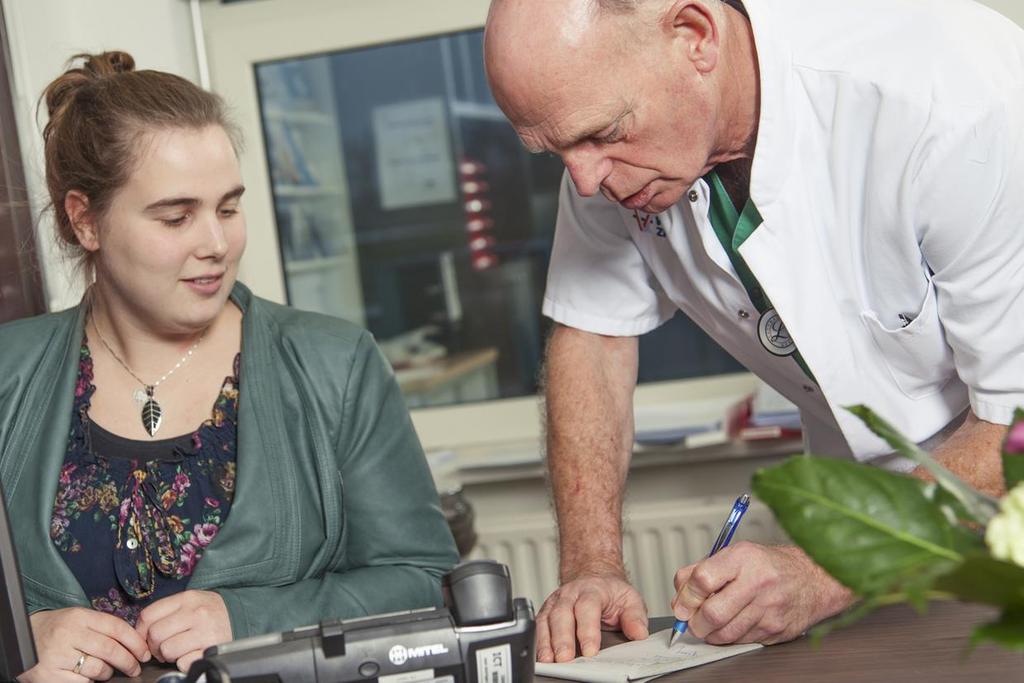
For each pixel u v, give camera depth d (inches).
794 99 52.3
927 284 52.9
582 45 45.4
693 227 58.5
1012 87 49.3
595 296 65.1
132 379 58.0
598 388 63.6
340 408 57.2
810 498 23.1
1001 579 19.9
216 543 54.2
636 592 50.6
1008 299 49.5
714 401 99.5
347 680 36.0
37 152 81.0
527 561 99.4
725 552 44.8
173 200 53.3
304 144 102.9
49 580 54.3
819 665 40.7
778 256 53.8
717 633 43.6
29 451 56.6
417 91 101.0
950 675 38.0
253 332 58.2
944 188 49.1
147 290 54.8
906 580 21.3
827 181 53.2
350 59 101.3
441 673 36.5
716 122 49.6
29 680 48.5
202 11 100.7
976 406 51.1
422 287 103.7
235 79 100.9
